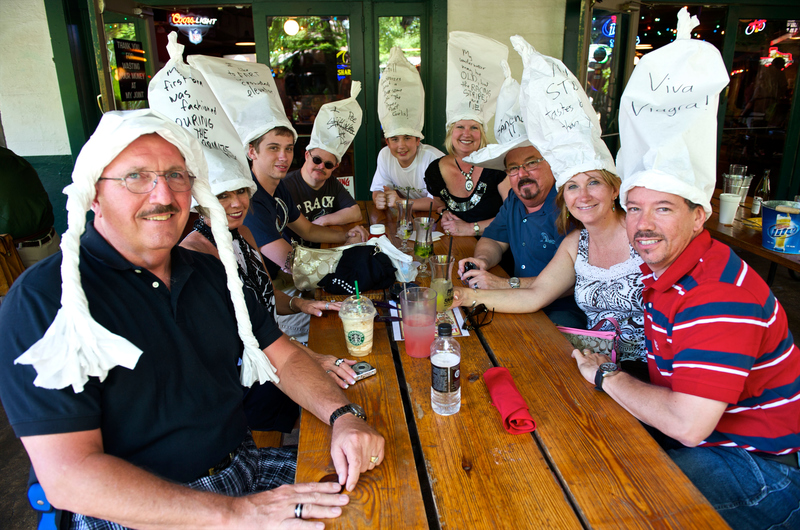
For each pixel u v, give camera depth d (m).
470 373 1.42
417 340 1.50
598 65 4.81
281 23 4.54
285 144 2.29
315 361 1.44
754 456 1.24
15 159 3.13
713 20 5.21
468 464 1.08
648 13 5.64
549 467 1.07
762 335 1.12
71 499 0.93
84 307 0.93
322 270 2.03
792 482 1.20
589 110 1.75
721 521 0.92
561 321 2.06
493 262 2.42
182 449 1.14
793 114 5.24
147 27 4.65
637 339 1.85
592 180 1.71
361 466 1.06
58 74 4.22
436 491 1.01
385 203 3.27
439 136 4.72
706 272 1.18
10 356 0.93
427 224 2.41
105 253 1.08
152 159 1.06
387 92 3.22
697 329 1.13
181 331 1.15
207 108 1.61
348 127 3.01
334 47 4.64
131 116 1.04
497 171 2.94
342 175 4.97
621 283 1.78
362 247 2.09
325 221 3.06
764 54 5.18
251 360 1.31
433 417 1.24
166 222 1.09
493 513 0.95
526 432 1.17
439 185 3.13
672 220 1.20
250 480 1.32
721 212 2.85
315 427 1.23
